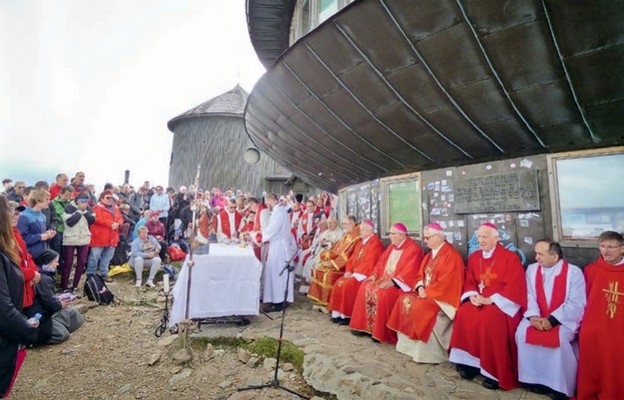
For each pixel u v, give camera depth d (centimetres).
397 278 433
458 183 461
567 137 355
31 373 342
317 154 647
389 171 567
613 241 290
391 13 309
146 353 386
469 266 387
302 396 300
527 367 312
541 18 262
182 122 1803
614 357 270
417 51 328
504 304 334
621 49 256
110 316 500
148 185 983
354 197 717
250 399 296
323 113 491
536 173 386
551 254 334
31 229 450
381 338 411
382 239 580
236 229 727
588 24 251
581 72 282
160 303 561
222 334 425
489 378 318
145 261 651
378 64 362
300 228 865
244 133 1745
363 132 484
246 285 453
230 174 1702
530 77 306
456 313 354
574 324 304
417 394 290
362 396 291
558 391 294
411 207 532
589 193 352
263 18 725
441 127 405
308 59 412
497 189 419
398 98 390
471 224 446
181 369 352
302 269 736
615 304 281
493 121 369
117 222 663
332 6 526
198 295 427
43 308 388
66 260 572
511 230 405
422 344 367
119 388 317
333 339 421
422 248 503
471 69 322
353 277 497
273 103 563
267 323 479
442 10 288
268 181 1773
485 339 322
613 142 337
